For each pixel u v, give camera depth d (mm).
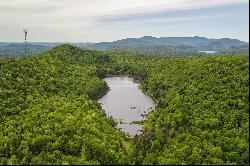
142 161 107188
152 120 152000
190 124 133000
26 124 130125
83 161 103500
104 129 135000
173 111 151250
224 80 166250
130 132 147375
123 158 107750
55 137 118250
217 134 120312
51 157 104875
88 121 138375
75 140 118000
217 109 139750
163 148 115375
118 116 173125
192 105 151000
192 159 104125
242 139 113312
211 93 157250
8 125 131375
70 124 130125
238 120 129000
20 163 104812
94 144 112500
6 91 162000
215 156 106625
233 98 146625
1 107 145875
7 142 116688
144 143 121500
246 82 156750
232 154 105875
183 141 116625
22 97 163250
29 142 115375
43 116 139625
